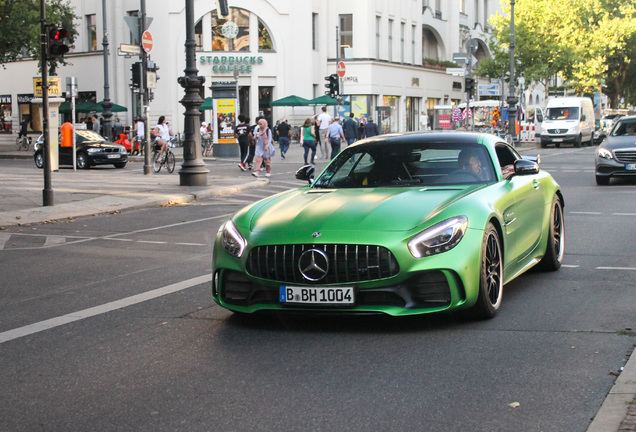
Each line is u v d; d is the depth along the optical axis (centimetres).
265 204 682
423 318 650
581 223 1268
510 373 501
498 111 5594
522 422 418
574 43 5850
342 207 630
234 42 5244
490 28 8181
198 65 5153
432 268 581
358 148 775
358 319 653
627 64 7288
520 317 648
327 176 749
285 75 5372
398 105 6209
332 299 585
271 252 601
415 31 6550
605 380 482
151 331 639
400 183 712
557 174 2447
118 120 4938
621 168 1942
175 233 1275
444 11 7131
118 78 5275
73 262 1020
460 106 5700
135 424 432
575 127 4644
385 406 446
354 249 582
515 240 715
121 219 1493
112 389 494
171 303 747
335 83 3753
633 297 719
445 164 730
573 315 654
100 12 5334
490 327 617
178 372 525
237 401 463
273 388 484
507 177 740
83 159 3014
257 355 558
